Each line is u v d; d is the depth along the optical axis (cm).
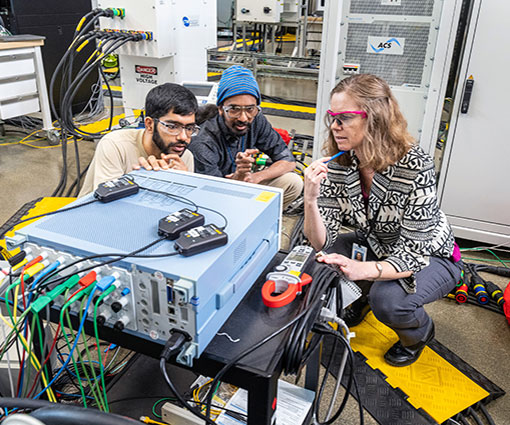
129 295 84
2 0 406
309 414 115
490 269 240
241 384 86
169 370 130
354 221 172
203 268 79
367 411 155
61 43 445
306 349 102
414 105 249
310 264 113
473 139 240
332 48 250
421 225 150
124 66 348
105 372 158
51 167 361
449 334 198
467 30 221
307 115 513
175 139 154
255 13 558
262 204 105
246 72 198
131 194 108
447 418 154
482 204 251
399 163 146
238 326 94
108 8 305
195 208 102
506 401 165
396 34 238
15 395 113
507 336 198
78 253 86
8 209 291
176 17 319
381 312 165
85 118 477
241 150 224
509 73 221
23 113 380
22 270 90
